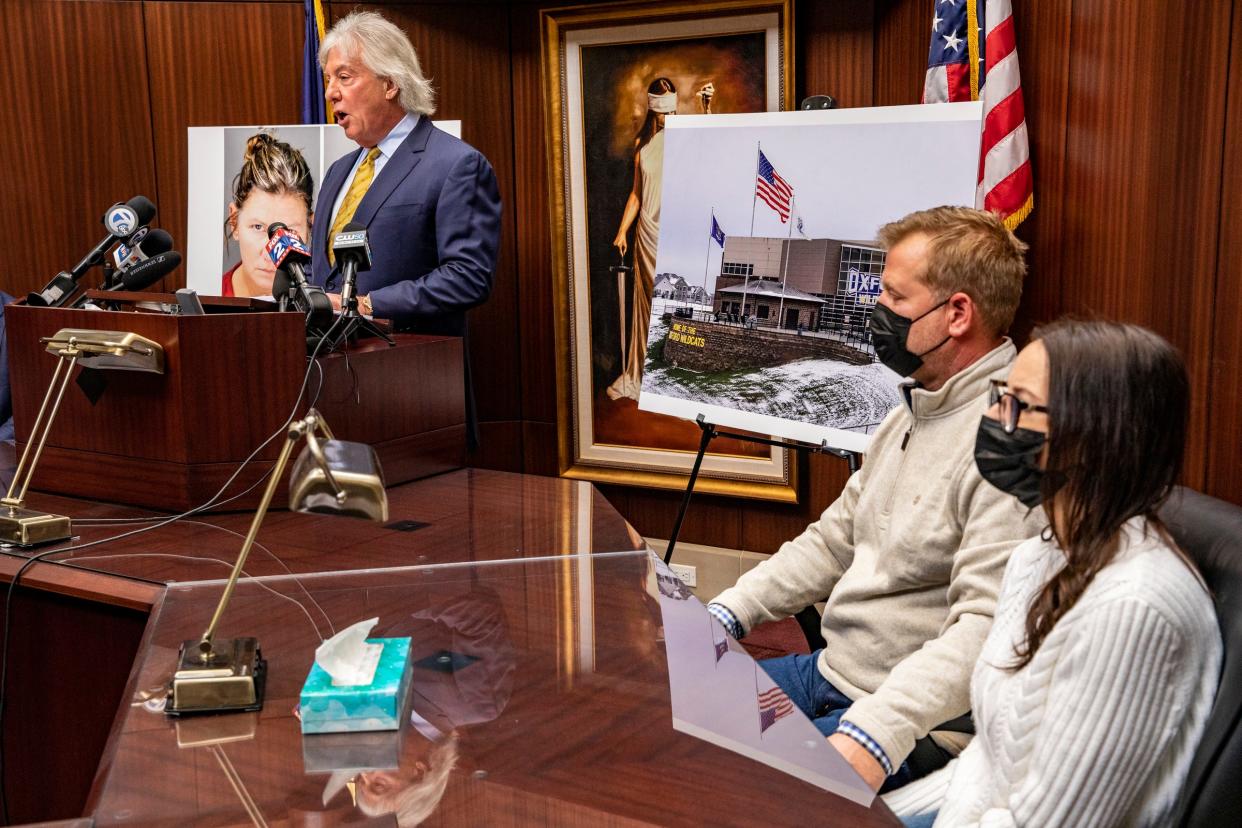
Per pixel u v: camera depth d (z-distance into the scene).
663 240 3.13
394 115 3.27
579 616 1.54
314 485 1.27
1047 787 1.17
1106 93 2.52
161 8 4.30
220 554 1.88
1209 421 2.11
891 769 1.56
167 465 2.16
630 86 4.07
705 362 3.02
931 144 2.65
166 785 1.07
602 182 4.19
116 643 1.84
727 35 3.87
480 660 1.38
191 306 2.21
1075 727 1.17
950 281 1.83
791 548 2.16
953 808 1.36
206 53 4.33
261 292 4.11
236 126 4.29
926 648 1.65
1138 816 1.18
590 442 4.41
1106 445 1.20
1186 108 2.18
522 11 4.30
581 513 2.18
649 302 4.20
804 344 2.82
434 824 0.99
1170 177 2.24
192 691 1.23
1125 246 2.45
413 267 3.26
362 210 3.27
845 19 3.74
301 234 4.05
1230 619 1.17
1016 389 1.34
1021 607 1.39
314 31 4.16
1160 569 1.17
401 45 3.22
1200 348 2.14
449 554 1.86
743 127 2.97
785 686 2.00
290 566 1.80
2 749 1.97
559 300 4.33
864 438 2.72
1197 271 2.15
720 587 4.20
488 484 2.47
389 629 1.49
